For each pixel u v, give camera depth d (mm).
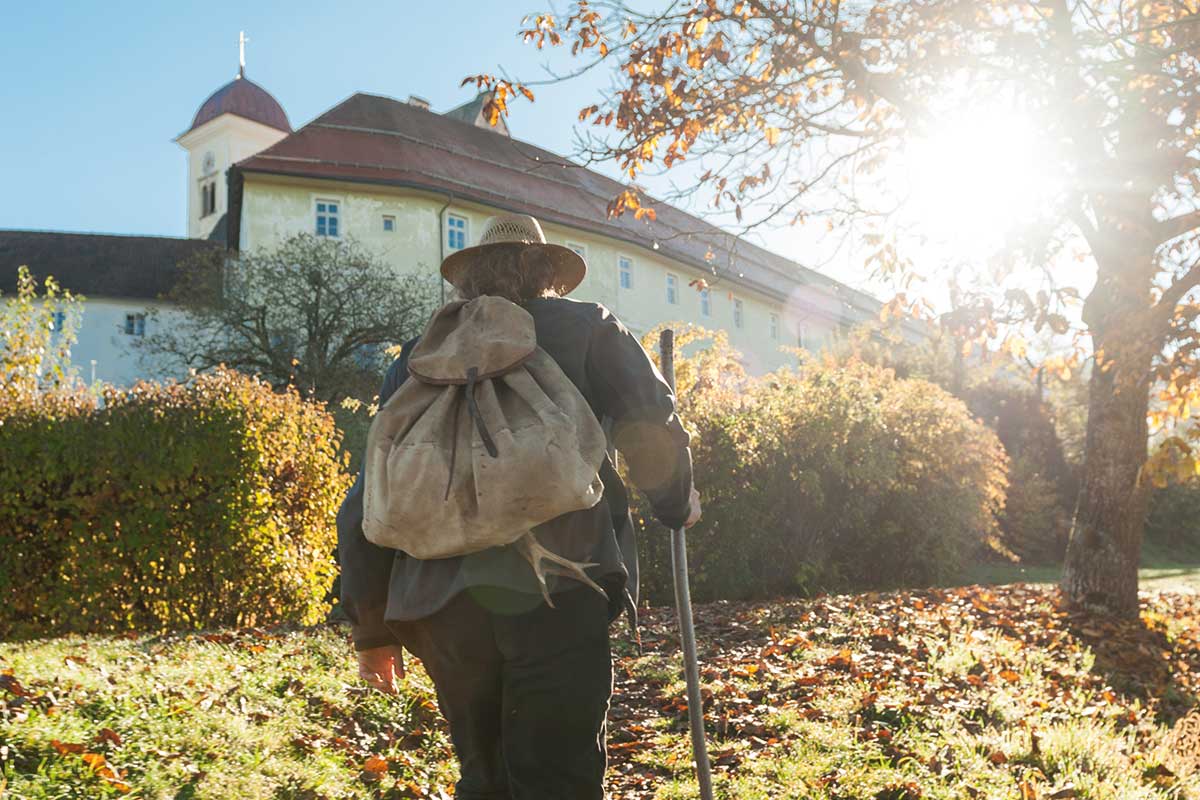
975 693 6047
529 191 44219
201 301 31969
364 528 1919
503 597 1857
